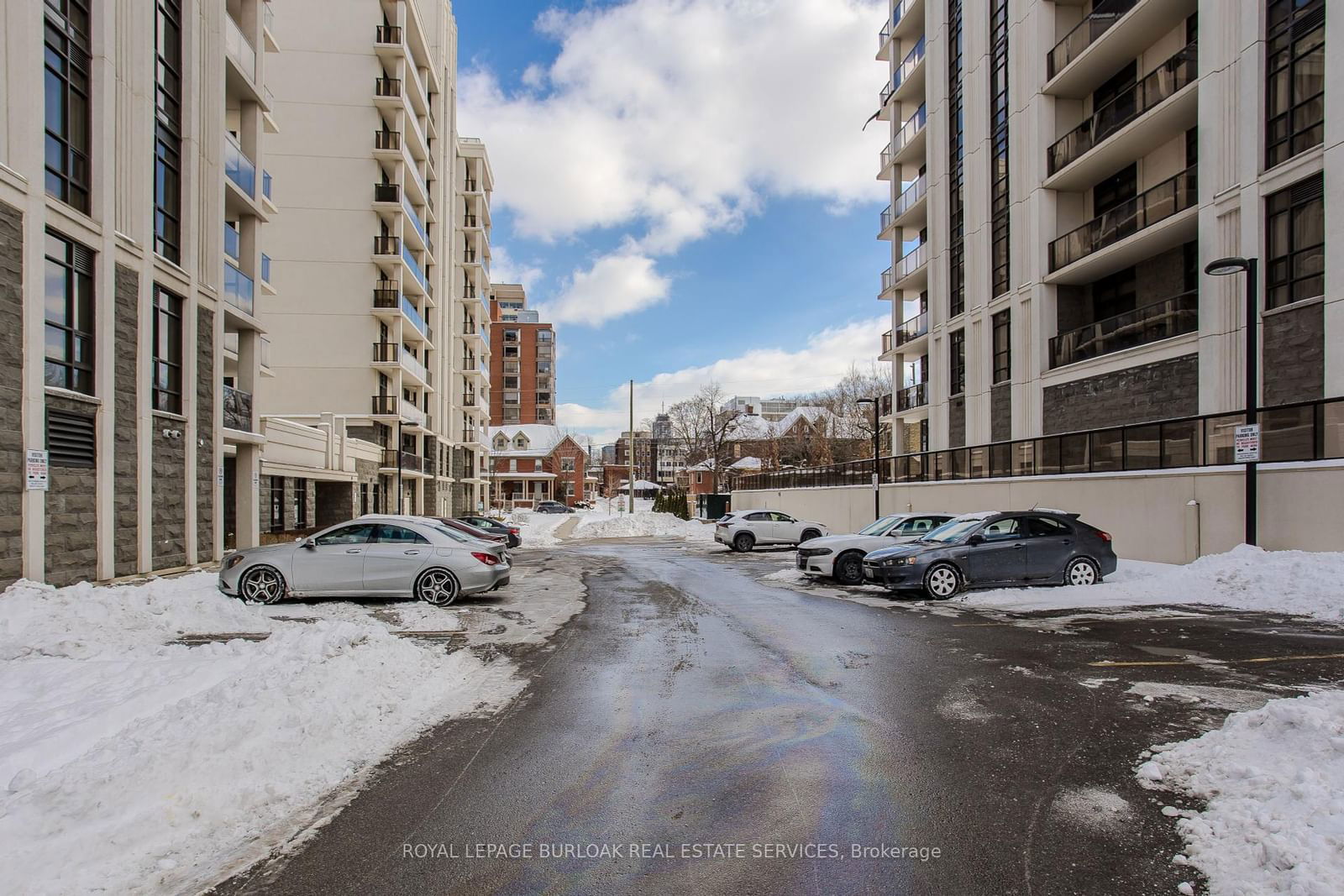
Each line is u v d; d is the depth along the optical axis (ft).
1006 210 76.54
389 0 124.77
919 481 78.74
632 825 12.28
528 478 296.51
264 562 35.53
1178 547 44.50
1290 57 46.06
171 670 21.16
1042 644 25.81
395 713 18.20
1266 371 47.03
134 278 44.78
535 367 344.69
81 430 40.09
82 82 41.63
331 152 119.55
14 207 35.17
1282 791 11.88
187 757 13.94
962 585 37.78
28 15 36.01
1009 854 11.07
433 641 27.86
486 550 37.86
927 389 99.76
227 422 59.67
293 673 19.06
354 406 118.21
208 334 54.75
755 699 19.60
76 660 22.59
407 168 126.21
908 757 15.14
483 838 11.89
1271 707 14.84
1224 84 50.24
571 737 16.66
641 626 30.83
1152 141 61.11
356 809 13.01
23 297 35.55
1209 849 10.75
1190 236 57.62
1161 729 16.33
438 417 150.51
